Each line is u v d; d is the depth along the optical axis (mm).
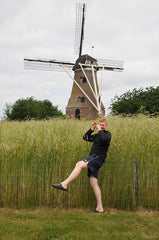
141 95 33094
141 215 4520
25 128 5586
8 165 4859
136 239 3498
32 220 4094
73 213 4500
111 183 4984
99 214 4469
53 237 3490
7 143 5113
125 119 6273
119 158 5094
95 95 32062
